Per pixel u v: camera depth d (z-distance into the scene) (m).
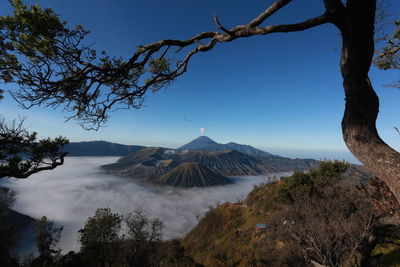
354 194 9.91
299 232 8.09
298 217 9.69
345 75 1.96
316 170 21.92
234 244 38.91
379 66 4.82
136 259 33.59
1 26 2.74
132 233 34.53
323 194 12.95
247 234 40.22
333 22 2.06
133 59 3.18
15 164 3.82
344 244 6.93
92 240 28.44
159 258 37.84
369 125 1.75
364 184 7.04
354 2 1.69
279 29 2.28
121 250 33.25
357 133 1.78
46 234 30.42
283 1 2.10
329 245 6.66
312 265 7.43
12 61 2.94
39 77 2.88
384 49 4.59
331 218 8.41
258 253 23.28
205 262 40.75
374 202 6.57
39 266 27.34
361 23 1.73
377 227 6.16
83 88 3.37
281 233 10.68
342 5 1.97
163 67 4.18
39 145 4.11
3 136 4.03
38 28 2.71
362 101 1.82
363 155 1.69
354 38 1.79
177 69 3.82
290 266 10.68
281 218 11.50
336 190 11.88
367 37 1.76
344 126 1.96
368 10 1.67
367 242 6.33
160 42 3.04
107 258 32.03
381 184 6.28
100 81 3.19
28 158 4.06
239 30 2.58
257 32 2.41
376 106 1.85
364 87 1.84
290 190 21.08
